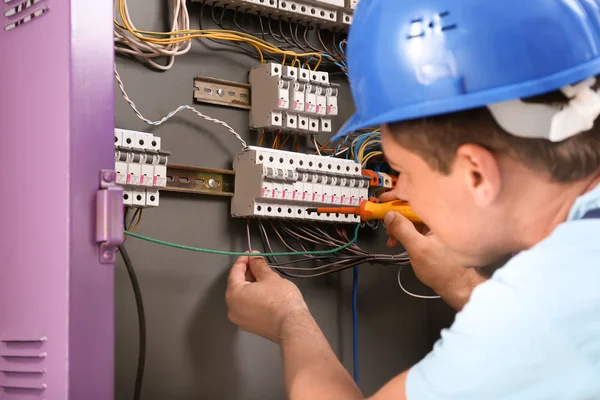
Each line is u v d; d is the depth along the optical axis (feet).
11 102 3.23
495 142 2.33
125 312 4.32
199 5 4.84
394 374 5.42
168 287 4.49
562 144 2.32
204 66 4.82
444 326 5.55
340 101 5.48
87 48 2.93
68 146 2.83
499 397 2.20
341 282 5.24
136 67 4.53
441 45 2.41
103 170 2.91
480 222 2.49
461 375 2.25
